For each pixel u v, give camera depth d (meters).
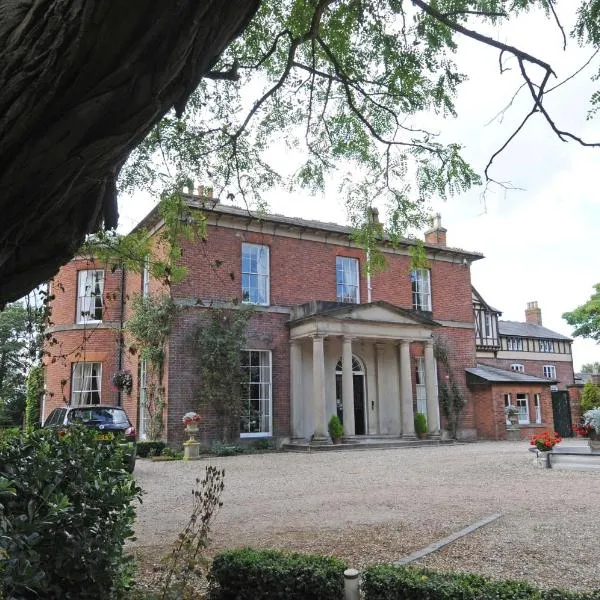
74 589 3.15
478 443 19.05
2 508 2.56
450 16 4.66
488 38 3.81
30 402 18.53
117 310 19.22
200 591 4.14
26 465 3.15
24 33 1.89
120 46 1.95
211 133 5.93
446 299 21.64
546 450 11.65
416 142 5.80
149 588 4.15
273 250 18.09
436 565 4.70
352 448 16.67
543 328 39.62
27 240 2.50
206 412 15.88
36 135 2.04
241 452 15.71
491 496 8.13
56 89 1.95
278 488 9.27
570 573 4.46
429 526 6.17
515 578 4.36
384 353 19.66
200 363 15.97
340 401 18.75
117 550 3.36
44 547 2.94
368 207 6.65
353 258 19.72
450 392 20.58
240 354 16.44
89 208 2.66
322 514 7.00
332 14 5.24
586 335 32.81
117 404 18.67
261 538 5.75
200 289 16.38
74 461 3.30
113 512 3.44
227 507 7.62
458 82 5.38
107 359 18.83
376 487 9.21
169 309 15.70
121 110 2.15
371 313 17.88
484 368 22.56
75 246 2.71
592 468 11.08
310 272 18.67
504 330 35.66
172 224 6.16
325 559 3.86
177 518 6.96
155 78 2.12
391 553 5.11
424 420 18.64
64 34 1.86
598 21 4.05
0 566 2.25
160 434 15.62
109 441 3.81
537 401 21.80
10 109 1.93
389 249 20.44
